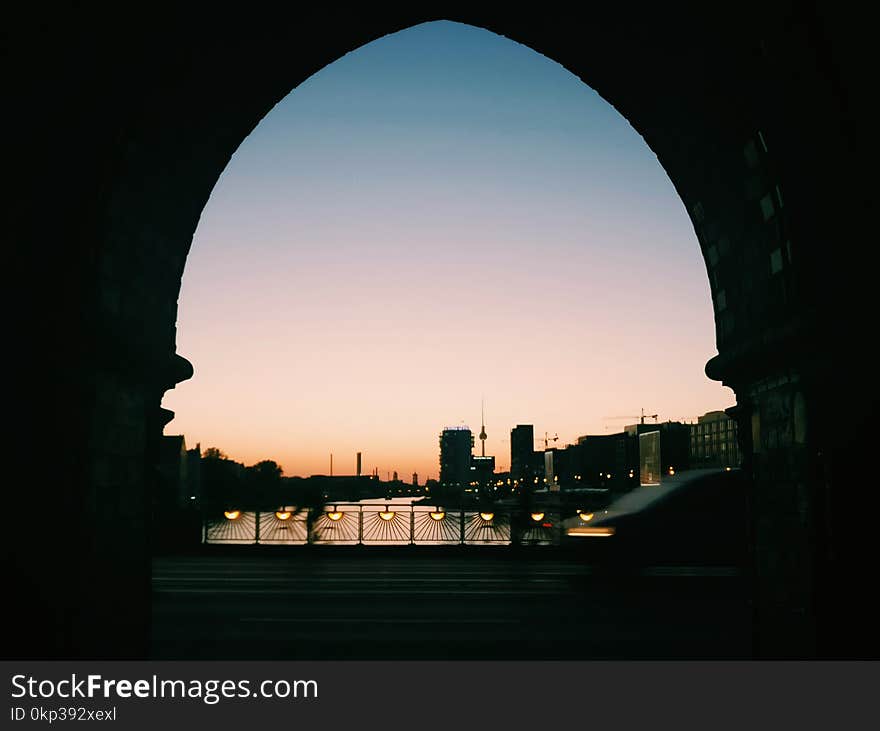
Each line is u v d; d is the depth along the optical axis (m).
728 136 7.34
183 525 23.59
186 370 8.68
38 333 5.73
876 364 5.36
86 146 6.12
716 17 6.36
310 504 25.83
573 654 10.23
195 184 8.29
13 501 5.49
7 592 5.43
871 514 5.59
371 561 22.03
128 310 7.43
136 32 6.02
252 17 6.98
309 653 10.15
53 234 5.94
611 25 7.48
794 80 5.92
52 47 5.33
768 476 7.39
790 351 6.46
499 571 19.70
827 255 6.00
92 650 6.53
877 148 5.23
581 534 22.09
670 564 20.97
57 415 5.91
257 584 16.91
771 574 7.33
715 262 8.73
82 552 6.29
